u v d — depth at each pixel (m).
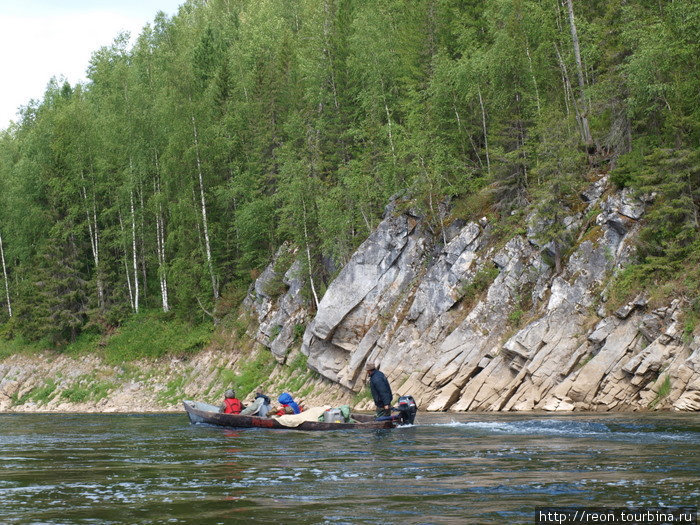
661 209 26.83
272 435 15.98
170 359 47.22
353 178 41.38
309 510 6.36
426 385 29.92
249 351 43.44
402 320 33.69
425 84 43.50
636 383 24.41
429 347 31.56
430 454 10.89
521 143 38.47
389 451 11.59
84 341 53.81
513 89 38.94
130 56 70.62
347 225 40.84
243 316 46.06
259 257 47.28
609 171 31.42
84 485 8.21
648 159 28.69
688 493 6.86
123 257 58.00
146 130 55.75
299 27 71.25
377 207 42.53
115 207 56.56
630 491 7.00
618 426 15.75
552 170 32.09
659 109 31.97
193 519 6.04
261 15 67.94
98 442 15.34
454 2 46.62
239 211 47.59
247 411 19.80
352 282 36.19
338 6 54.66
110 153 59.25
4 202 67.69
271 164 49.00
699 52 30.58
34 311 55.31
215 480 8.44
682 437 12.99
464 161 40.84
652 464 9.02
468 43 42.97
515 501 6.59
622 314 26.05
